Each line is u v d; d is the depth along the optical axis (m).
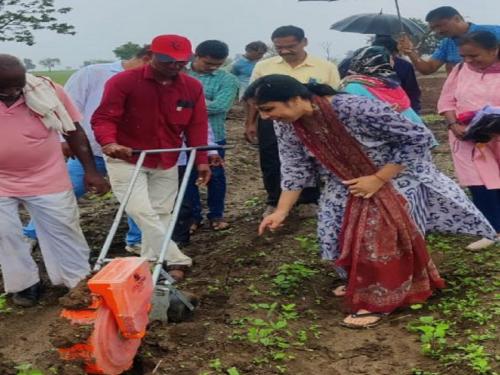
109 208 7.04
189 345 3.71
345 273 4.26
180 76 4.62
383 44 5.69
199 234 6.04
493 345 3.51
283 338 3.77
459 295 4.22
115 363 3.12
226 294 4.51
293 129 3.90
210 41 5.89
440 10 5.59
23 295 4.49
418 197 3.95
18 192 4.27
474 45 4.70
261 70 5.90
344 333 3.85
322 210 4.06
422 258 3.95
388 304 3.90
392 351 3.60
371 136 3.74
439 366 3.36
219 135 5.99
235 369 3.35
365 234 3.84
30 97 4.13
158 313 3.91
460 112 4.84
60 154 4.36
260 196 7.60
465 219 4.04
